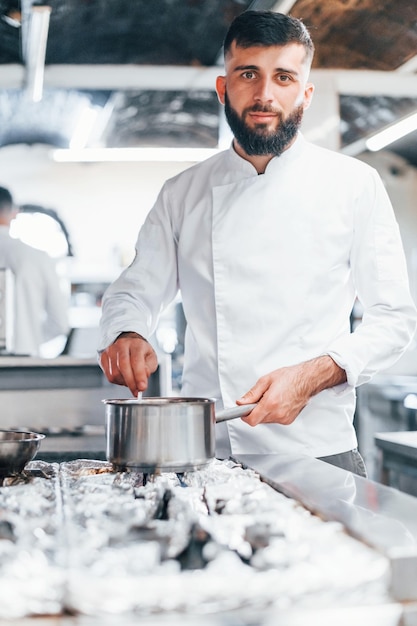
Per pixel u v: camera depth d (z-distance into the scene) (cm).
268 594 73
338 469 129
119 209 859
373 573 77
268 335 175
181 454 121
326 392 174
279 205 180
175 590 72
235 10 400
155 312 198
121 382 166
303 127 468
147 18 436
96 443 279
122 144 796
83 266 847
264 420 144
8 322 297
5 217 421
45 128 768
